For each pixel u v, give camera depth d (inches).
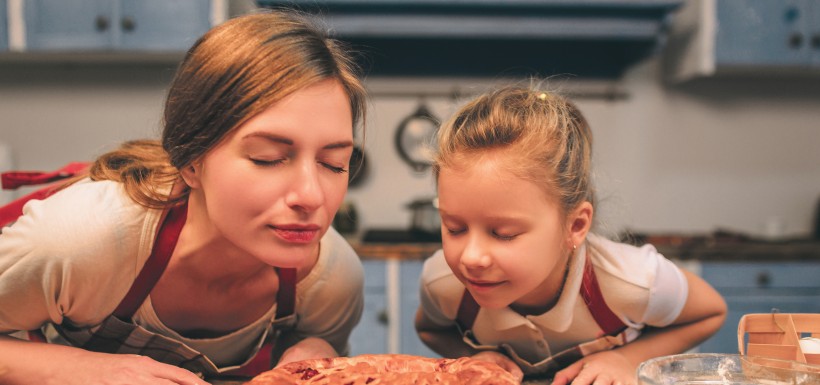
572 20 102.9
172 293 34.9
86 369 29.2
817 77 118.7
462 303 38.5
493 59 117.5
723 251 95.0
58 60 111.7
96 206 31.7
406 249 93.6
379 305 94.0
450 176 30.0
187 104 27.7
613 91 118.6
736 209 121.0
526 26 102.6
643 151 119.8
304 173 26.3
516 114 31.7
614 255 38.0
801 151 121.0
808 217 121.0
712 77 119.0
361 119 31.8
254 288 36.1
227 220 27.1
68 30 101.2
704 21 106.0
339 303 39.2
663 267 39.4
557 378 33.5
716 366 26.1
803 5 106.1
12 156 104.3
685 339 41.3
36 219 31.3
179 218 32.8
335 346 43.0
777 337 29.4
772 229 112.4
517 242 29.7
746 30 106.0
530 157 29.8
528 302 38.0
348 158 28.5
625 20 103.0
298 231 27.0
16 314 32.1
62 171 44.4
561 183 31.3
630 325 38.7
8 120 114.3
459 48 117.2
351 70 30.3
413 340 94.3
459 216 30.1
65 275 30.9
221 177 26.6
